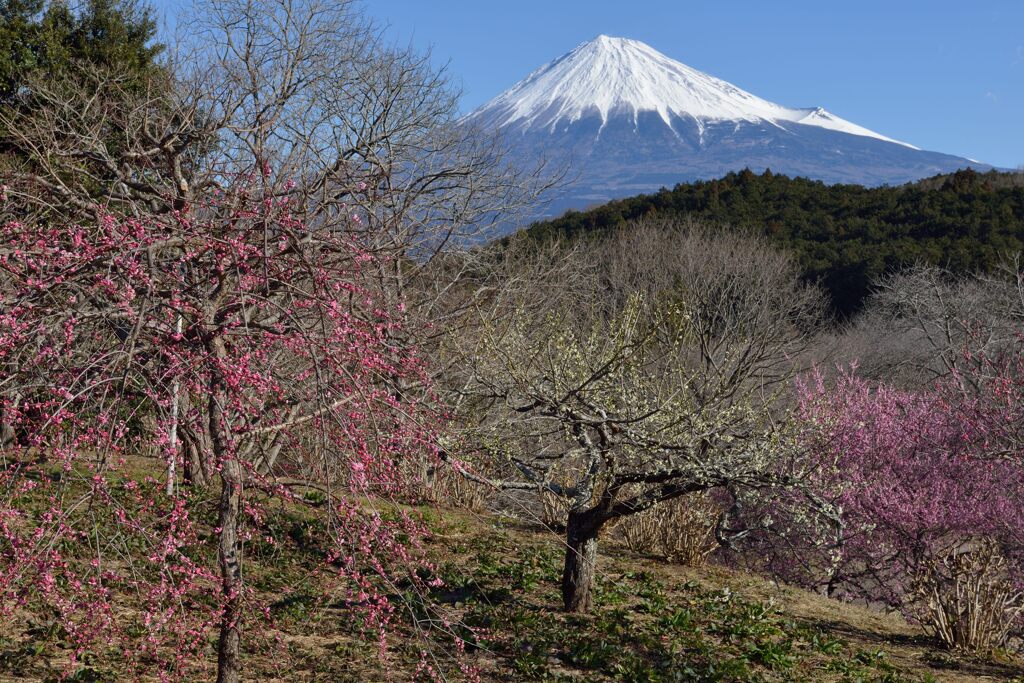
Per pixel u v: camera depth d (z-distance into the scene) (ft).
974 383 55.01
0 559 14.21
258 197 17.54
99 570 14.23
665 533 47.09
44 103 53.88
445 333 34.76
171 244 15.15
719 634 32.99
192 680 21.47
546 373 31.30
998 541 41.47
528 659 26.91
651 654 29.48
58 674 20.79
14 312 13.33
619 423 30.27
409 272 39.27
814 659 30.86
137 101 50.88
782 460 35.06
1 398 13.74
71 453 13.26
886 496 44.09
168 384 15.01
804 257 156.97
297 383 16.55
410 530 16.06
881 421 47.57
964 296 105.29
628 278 100.68
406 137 57.72
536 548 42.32
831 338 109.09
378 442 15.37
